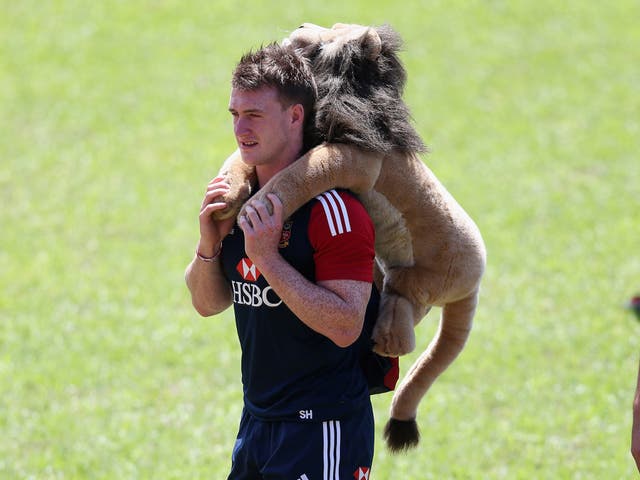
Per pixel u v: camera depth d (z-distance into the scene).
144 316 28.44
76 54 56.59
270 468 11.28
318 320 10.37
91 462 19.72
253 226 10.31
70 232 35.78
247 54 10.84
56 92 51.56
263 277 11.01
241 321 11.55
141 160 43.59
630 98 51.09
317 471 11.12
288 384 11.30
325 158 10.53
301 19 61.41
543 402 22.58
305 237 10.62
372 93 11.12
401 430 13.16
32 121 48.09
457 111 49.19
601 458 19.59
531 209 37.31
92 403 22.94
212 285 11.78
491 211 37.16
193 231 35.94
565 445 20.38
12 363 25.08
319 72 11.22
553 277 31.06
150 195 39.56
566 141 45.41
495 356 25.09
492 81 53.31
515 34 60.09
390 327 11.45
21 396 23.19
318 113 10.88
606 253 32.91
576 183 40.44
